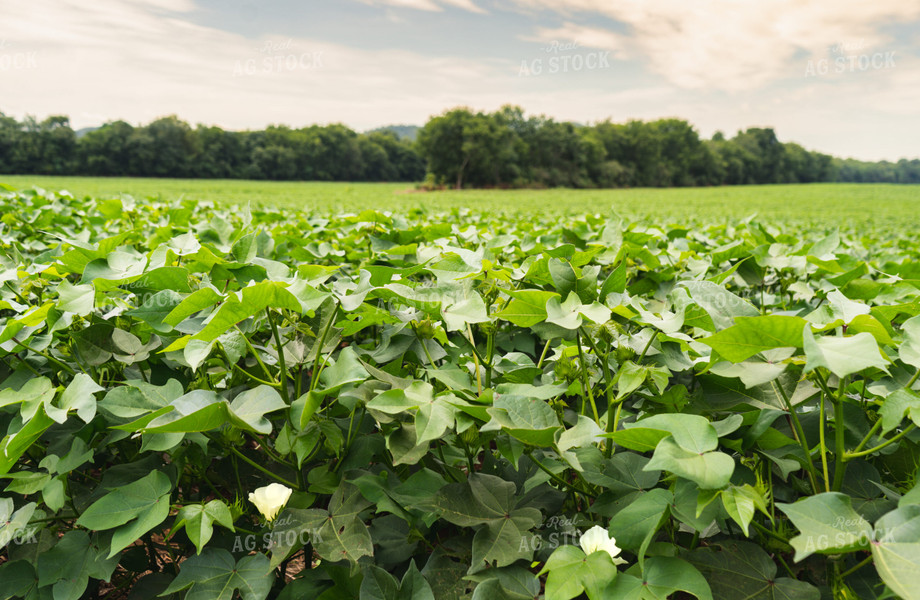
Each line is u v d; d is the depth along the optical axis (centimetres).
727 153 14250
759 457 151
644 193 7994
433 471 159
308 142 12212
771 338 112
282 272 193
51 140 10288
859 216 3266
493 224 620
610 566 115
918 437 140
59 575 139
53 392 140
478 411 125
